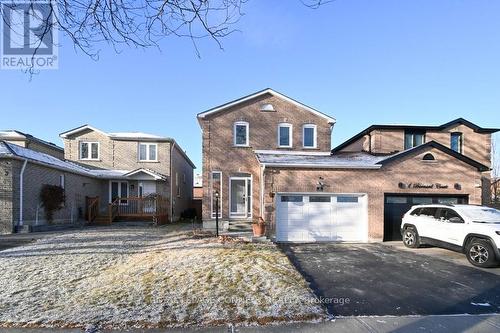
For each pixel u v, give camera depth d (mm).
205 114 18672
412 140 21453
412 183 15367
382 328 5312
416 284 8070
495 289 7703
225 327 5188
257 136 19109
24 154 16578
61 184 19281
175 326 5195
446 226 11578
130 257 10422
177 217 27281
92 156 24531
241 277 7871
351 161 15891
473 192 15641
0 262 9609
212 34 4566
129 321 5320
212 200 18531
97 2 4145
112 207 21781
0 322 5273
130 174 23000
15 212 15531
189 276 7930
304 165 14844
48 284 7461
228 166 18750
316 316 5652
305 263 10359
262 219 14859
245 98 19047
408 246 13406
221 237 14125
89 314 5594
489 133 21828
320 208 14992
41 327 5117
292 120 19438
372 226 15039
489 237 9914
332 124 19750
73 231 16703
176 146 26250
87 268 8938
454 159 15664
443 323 5586
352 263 10391
